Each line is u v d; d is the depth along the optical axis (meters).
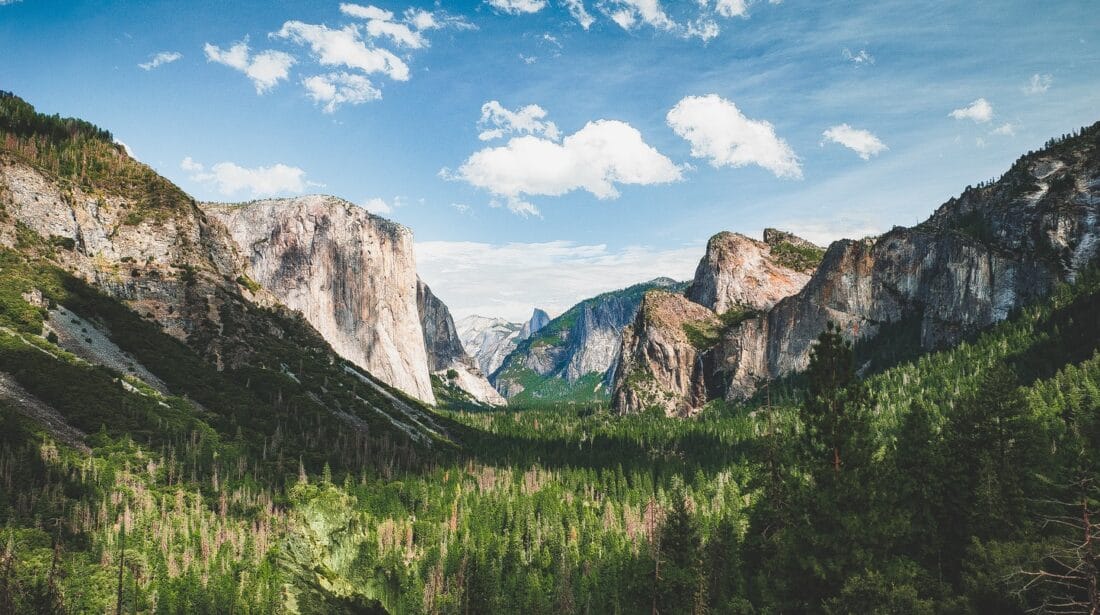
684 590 67.62
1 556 76.81
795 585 49.16
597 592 129.50
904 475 53.50
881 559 47.47
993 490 51.00
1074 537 42.84
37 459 145.25
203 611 111.25
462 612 114.19
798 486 50.84
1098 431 60.06
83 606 103.44
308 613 30.53
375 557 125.75
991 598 44.97
